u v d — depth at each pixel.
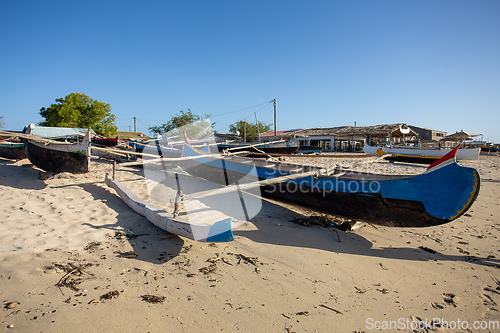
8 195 5.43
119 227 4.26
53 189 6.11
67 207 4.98
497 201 6.79
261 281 3.12
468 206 3.79
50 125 24.38
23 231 3.80
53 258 3.22
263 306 2.68
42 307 2.42
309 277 3.25
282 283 3.10
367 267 3.53
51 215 4.54
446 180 3.97
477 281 3.22
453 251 4.00
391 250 4.03
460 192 3.85
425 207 4.11
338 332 2.39
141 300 2.63
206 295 2.80
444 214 3.99
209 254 3.70
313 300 2.82
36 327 2.18
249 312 2.58
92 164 10.56
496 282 3.20
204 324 2.38
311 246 4.09
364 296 2.92
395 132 27.50
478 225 5.11
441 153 15.65
